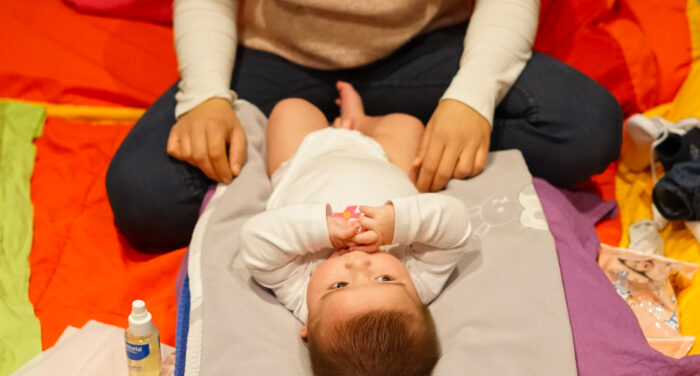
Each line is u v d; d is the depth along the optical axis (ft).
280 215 3.72
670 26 6.04
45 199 5.06
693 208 4.57
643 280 4.37
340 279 3.64
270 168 4.88
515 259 3.98
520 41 4.87
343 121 4.99
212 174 4.53
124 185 4.65
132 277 4.45
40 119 5.59
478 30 4.87
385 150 4.83
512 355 3.52
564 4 6.09
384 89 5.28
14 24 6.06
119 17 6.28
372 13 4.76
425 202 3.75
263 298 3.92
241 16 5.27
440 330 3.77
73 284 4.51
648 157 5.33
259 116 5.03
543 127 4.90
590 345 3.57
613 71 5.88
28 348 3.99
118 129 5.71
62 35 6.03
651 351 3.50
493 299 3.79
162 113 4.95
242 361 3.54
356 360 3.35
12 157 5.26
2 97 5.81
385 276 3.67
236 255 4.15
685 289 4.42
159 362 3.78
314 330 3.54
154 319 4.27
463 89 4.54
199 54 4.84
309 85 5.31
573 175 5.08
